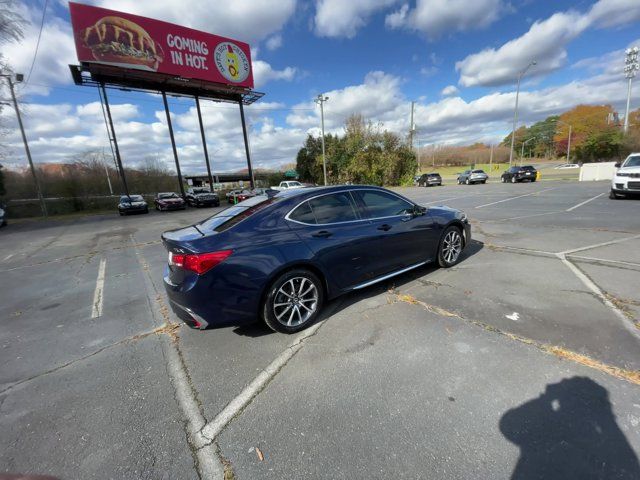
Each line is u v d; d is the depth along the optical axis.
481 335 2.75
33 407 2.26
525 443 1.69
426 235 4.20
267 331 3.15
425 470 1.59
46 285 5.31
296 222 3.17
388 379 2.29
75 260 7.29
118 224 15.44
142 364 2.74
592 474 1.50
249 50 27.59
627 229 6.40
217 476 1.65
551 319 2.91
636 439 1.66
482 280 4.00
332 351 2.70
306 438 1.84
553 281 3.79
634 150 41.06
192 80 24.58
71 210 28.27
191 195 27.97
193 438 1.91
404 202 4.17
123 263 6.64
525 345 2.55
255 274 2.79
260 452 1.78
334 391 2.21
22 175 27.86
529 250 5.24
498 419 1.86
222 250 2.70
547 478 1.50
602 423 1.77
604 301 3.18
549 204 11.26
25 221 21.12
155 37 22.31
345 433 1.85
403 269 4.00
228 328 3.26
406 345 2.69
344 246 3.33
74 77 22.16
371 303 3.56
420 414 1.95
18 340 3.32
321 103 30.94
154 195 33.03
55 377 2.62
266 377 2.44
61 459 1.81
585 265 4.29
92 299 4.46
